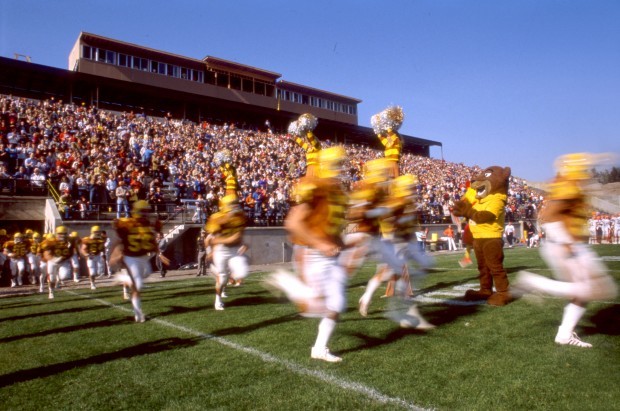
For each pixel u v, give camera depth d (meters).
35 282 14.13
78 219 16.27
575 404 2.93
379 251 5.34
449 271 11.58
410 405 3.00
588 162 4.14
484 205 6.62
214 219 7.16
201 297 8.67
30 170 17.03
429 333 4.86
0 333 5.82
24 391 3.54
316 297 3.97
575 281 4.14
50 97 29.05
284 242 19.75
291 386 3.43
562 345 4.24
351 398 3.15
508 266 11.98
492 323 5.23
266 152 29.30
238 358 4.24
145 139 23.17
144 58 36.44
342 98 49.38
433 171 40.50
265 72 43.03
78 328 5.98
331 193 3.91
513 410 2.88
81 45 33.47
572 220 4.17
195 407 3.12
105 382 3.71
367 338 4.74
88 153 19.62
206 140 27.53
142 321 6.30
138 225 6.41
